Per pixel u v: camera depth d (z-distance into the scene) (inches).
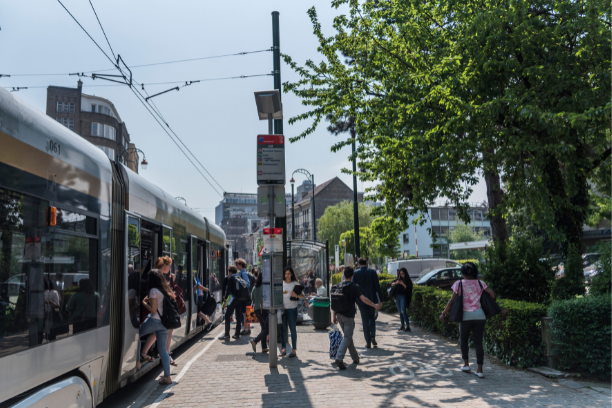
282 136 362.0
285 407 237.9
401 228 690.8
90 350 201.0
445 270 935.0
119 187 252.8
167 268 295.1
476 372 291.6
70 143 197.5
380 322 600.4
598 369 272.1
